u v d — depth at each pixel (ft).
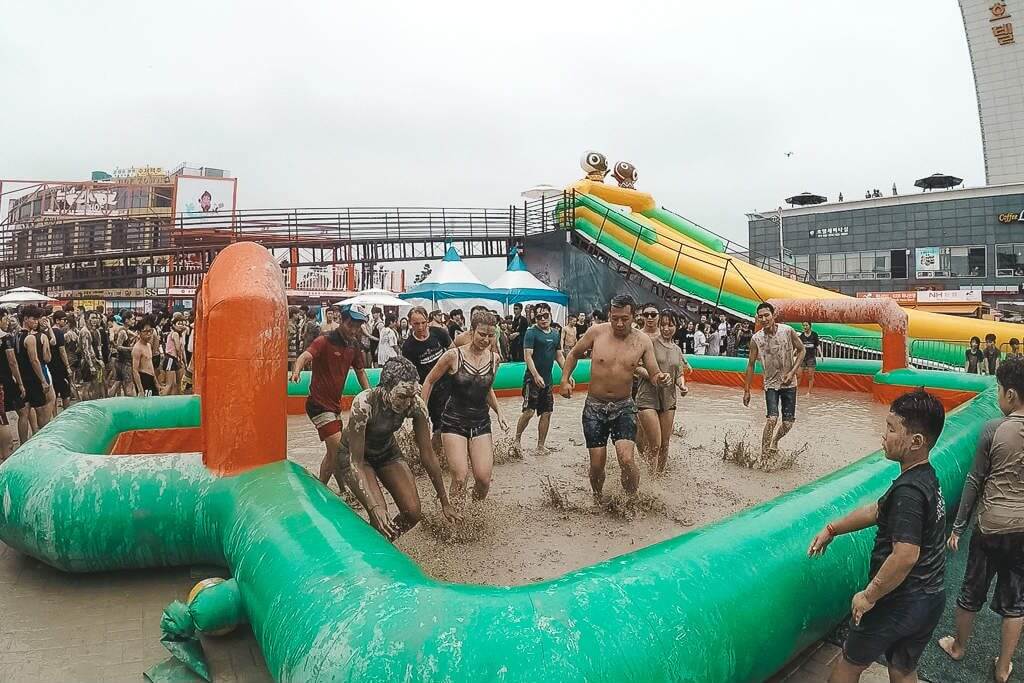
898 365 40.63
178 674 10.71
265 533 11.48
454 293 61.16
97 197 162.91
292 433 29.43
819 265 152.25
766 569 10.35
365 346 47.88
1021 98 147.84
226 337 14.80
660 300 69.82
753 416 34.68
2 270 91.15
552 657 7.69
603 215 77.61
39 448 15.55
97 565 13.88
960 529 11.89
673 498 19.52
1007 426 11.39
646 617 8.57
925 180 141.08
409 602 8.45
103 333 42.39
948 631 12.96
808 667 11.42
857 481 14.11
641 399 22.43
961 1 149.18
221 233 80.64
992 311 112.06
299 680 8.26
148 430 23.75
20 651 11.40
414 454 22.90
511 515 17.83
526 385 25.14
